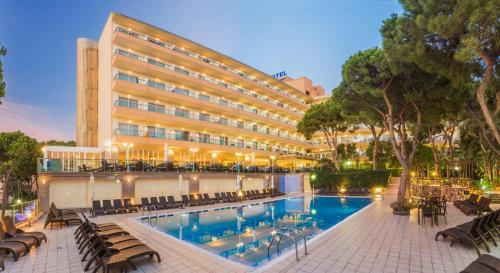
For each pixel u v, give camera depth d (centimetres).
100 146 3125
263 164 4897
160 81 3328
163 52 3241
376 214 1441
